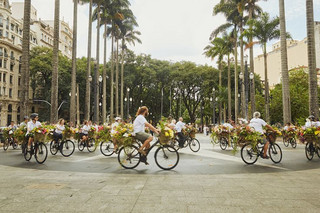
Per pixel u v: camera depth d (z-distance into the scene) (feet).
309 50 57.36
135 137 24.21
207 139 81.92
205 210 12.47
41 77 163.73
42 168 25.13
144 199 14.25
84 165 26.96
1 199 14.30
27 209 12.64
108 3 118.01
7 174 21.88
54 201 13.92
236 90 104.22
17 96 187.21
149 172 22.74
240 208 12.76
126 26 138.62
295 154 38.01
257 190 16.28
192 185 17.61
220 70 136.67
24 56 58.29
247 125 28.73
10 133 44.27
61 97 162.50
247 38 93.50
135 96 176.76
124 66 163.63
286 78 67.72
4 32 173.58
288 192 15.83
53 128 34.94
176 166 26.23
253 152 28.35
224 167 25.66
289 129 50.42
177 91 174.50
